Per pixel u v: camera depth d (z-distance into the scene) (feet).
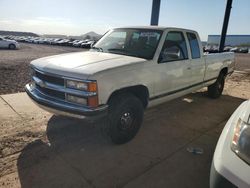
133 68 11.62
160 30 14.07
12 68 36.96
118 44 14.70
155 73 12.99
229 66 23.04
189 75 16.35
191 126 15.25
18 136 12.53
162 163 10.66
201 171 10.18
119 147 11.95
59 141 12.26
